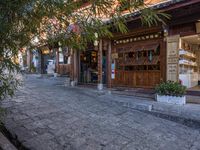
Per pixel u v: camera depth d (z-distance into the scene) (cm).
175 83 731
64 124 515
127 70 1016
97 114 619
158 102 725
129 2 255
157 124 579
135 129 528
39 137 436
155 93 802
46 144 411
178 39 786
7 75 315
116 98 810
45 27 283
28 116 544
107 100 794
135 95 862
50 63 1891
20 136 432
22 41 268
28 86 1050
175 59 794
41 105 657
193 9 696
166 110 644
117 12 270
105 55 1173
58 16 266
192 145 468
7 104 629
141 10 263
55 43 300
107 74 1093
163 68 866
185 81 888
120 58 1043
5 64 262
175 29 802
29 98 737
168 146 450
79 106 688
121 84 1041
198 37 814
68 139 439
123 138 468
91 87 1114
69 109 641
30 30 266
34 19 260
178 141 482
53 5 249
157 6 703
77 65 1252
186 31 773
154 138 484
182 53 839
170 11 730
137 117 625
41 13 252
